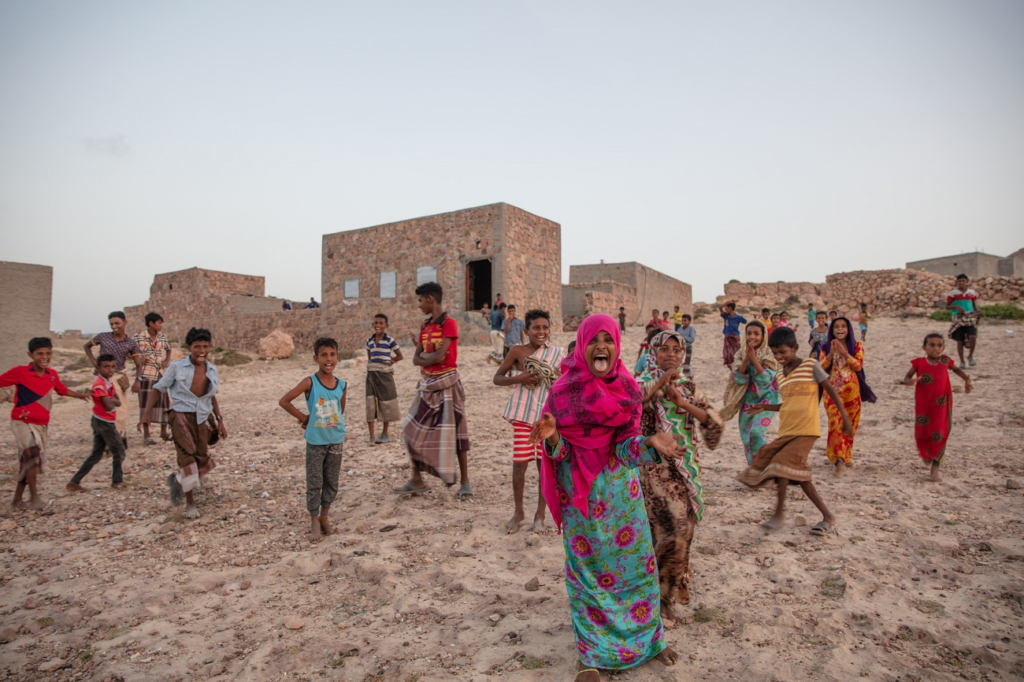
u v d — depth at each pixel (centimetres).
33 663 361
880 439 842
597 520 325
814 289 4606
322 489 547
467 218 2588
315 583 455
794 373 506
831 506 562
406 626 386
